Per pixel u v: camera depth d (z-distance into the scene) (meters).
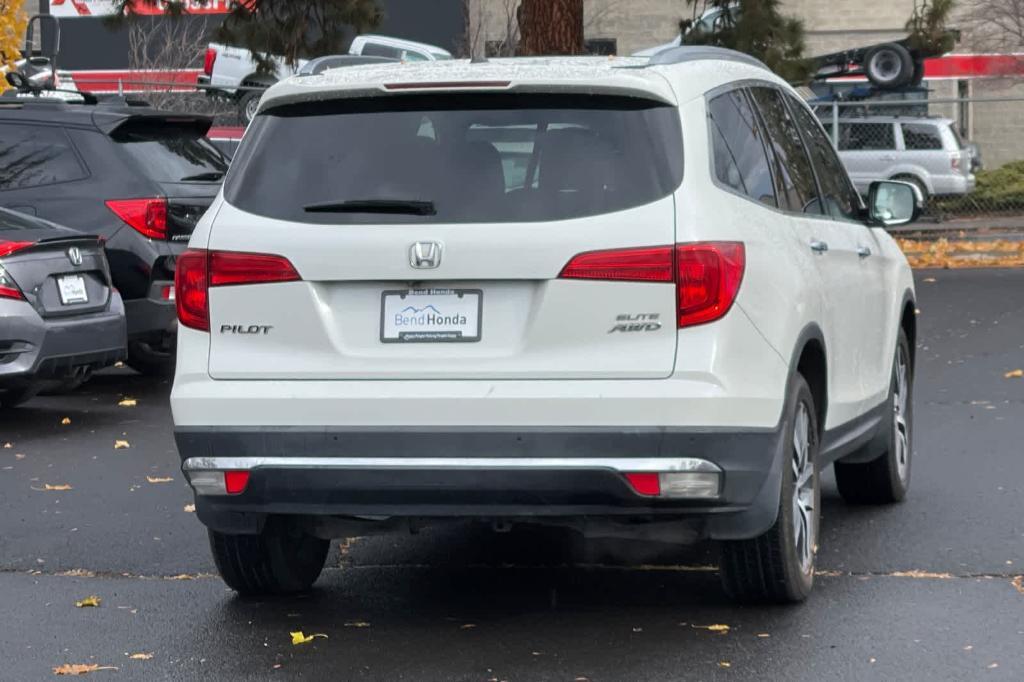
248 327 6.57
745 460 6.35
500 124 6.49
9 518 9.61
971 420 12.73
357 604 7.44
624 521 6.63
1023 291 22.25
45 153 15.23
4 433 13.06
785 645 6.56
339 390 6.40
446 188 6.41
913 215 8.80
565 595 7.53
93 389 15.88
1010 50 40.81
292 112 6.75
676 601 7.36
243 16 28.44
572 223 6.26
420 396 6.31
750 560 6.93
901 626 6.82
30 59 23.73
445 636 6.82
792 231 7.23
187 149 15.95
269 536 7.31
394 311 6.41
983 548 8.30
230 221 6.63
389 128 6.60
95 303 13.31
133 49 34.84
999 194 35.16
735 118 7.07
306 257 6.46
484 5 39.03
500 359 6.29
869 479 9.34
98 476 11.06
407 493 6.37
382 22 28.62
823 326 7.39
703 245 6.22
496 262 6.27
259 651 6.64
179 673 6.34
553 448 6.23
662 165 6.34
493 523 6.78
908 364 9.84
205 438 6.56
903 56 36.34
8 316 12.57
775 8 26.86
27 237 12.84
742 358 6.32
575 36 23.53
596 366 6.23
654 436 6.18
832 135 30.52
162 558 8.49
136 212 14.95
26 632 7.01
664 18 43.66
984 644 6.53
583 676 6.18
